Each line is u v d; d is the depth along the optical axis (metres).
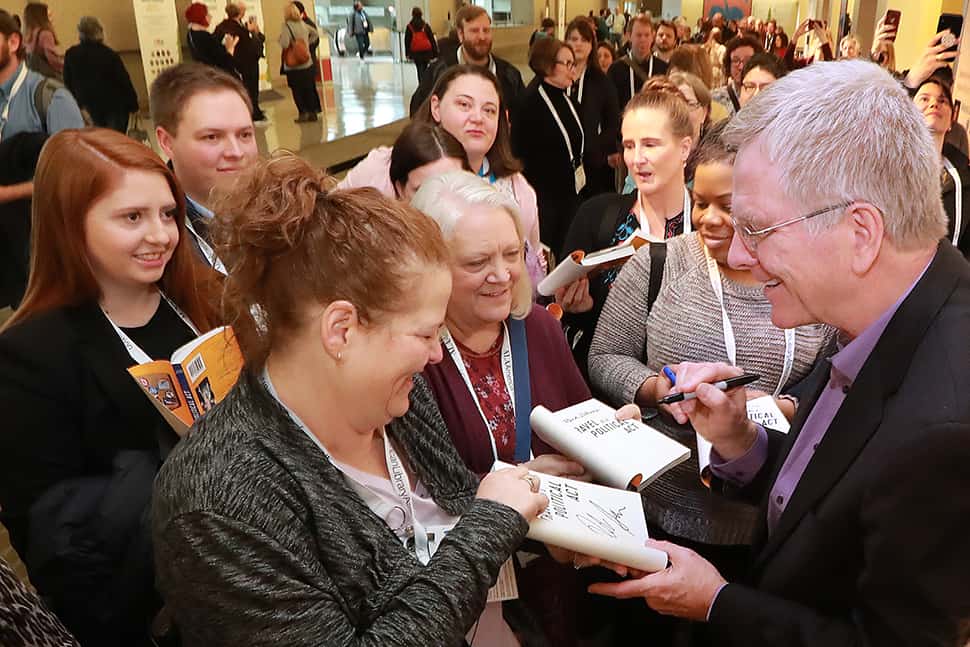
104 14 5.84
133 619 1.21
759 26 9.80
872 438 0.89
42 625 0.74
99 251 1.36
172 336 1.51
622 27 16.14
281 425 0.89
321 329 0.85
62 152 1.33
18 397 1.27
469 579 0.89
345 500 0.90
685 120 2.37
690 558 1.14
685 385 1.33
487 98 2.81
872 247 0.87
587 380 2.20
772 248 0.92
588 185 4.68
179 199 1.49
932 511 0.80
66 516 1.20
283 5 11.39
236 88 2.06
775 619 1.00
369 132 9.40
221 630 0.80
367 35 17.59
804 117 0.87
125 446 1.35
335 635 0.82
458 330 1.47
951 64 2.22
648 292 1.83
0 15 3.35
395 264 0.84
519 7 20.70
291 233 0.83
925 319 0.87
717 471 1.38
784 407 1.57
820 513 0.94
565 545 1.07
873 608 0.88
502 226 1.40
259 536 0.80
